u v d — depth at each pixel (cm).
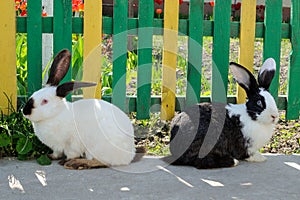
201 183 264
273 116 279
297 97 327
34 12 304
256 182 267
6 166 278
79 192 254
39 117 273
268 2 320
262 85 286
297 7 321
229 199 251
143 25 313
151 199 250
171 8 314
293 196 254
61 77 280
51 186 259
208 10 629
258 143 284
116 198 250
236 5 601
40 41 306
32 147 288
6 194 252
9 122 298
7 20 301
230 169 279
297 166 285
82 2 408
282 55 468
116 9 310
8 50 303
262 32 323
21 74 337
